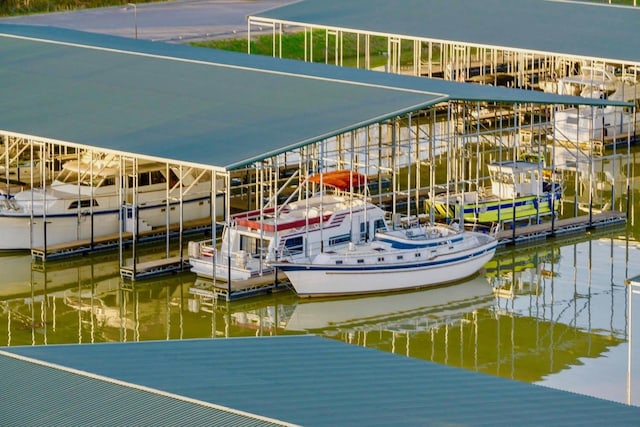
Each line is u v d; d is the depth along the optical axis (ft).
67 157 406.21
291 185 427.33
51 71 406.21
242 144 345.31
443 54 572.92
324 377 232.12
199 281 352.28
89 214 375.66
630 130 457.68
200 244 354.33
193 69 404.57
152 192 383.45
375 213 363.35
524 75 545.85
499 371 296.71
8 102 384.06
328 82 386.73
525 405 224.12
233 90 384.68
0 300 340.80
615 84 484.33
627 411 223.10
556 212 403.54
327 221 355.36
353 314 333.01
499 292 349.00
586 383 289.53
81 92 389.19
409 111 362.74
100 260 369.30
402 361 243.19
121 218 356.59
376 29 510.17
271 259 345.92
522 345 312.50
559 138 479.00
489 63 570.46
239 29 618.03
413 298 344.28
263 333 319.88
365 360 242.78
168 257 359.66
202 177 391.04
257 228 348.18
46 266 364.58
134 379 224.74
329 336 318.86
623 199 431.43
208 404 214.90
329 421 211.41
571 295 345.92
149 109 373.61
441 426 212.43
